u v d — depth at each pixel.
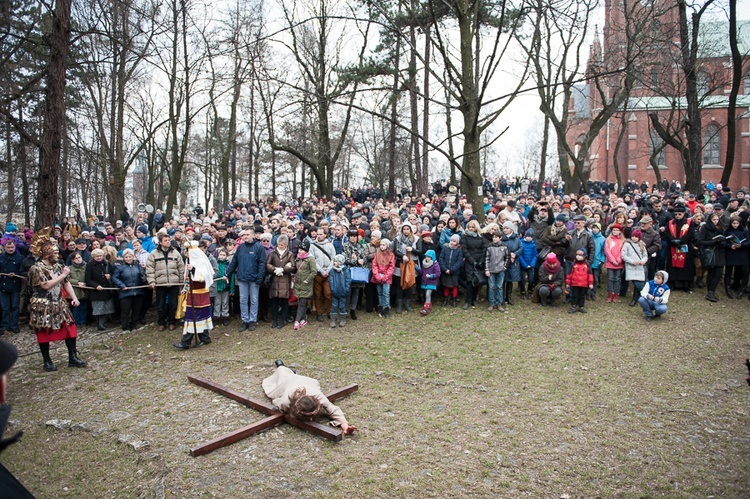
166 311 10.42
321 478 4.80
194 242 9.13
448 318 10.30
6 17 10.34
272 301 10.14
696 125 17.30
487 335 9.24
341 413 5.77
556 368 7.65
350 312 10.72
